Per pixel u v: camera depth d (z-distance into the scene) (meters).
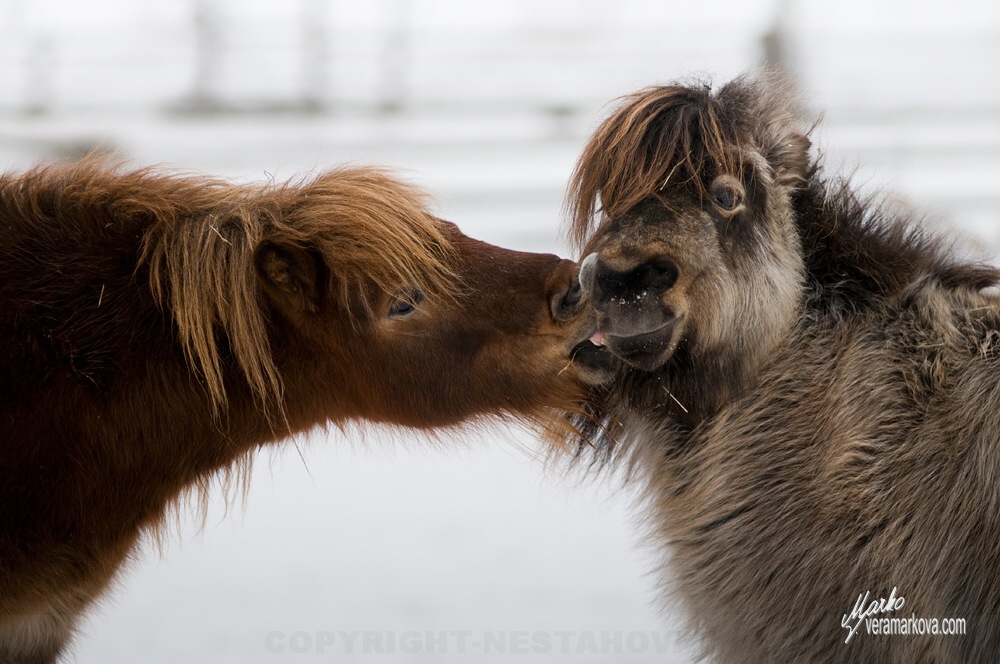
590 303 6.89
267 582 11.85
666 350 6.83
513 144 29.75
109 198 6.88
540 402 7.14
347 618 10.75
